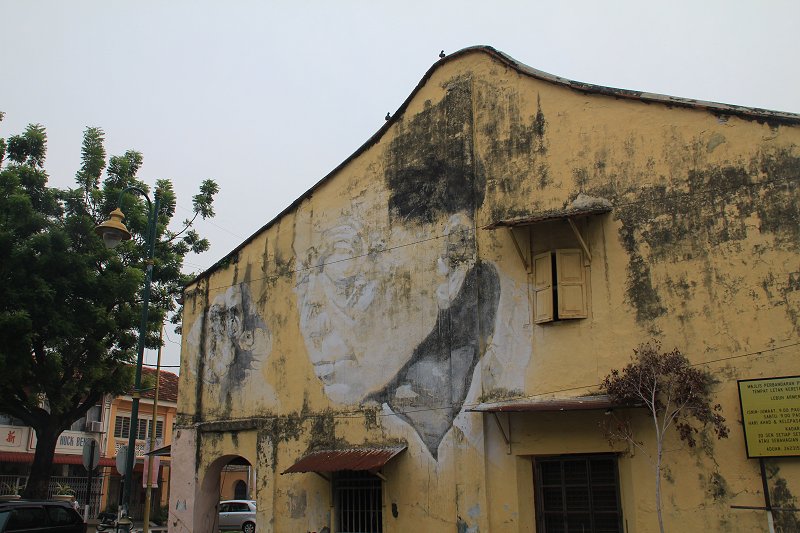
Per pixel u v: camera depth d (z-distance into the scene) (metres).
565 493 10.81
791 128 9.97
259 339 15.16
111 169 24.16
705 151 10.59
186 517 15.00
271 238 15.57
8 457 31.17
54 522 15.73
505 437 11.22
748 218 10.05
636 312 10.62
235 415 15.07
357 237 14.12
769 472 9.20
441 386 12.23
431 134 13.51
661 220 10.73
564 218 10.98
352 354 13.59
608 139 11.46
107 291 21.38
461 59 13.45
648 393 9.84
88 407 23.28
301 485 13.65
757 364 9.58
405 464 12.32
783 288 9.61
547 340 11.23
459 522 11.41
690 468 9.70
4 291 19.33
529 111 12.38
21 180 21.83
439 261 12.78
